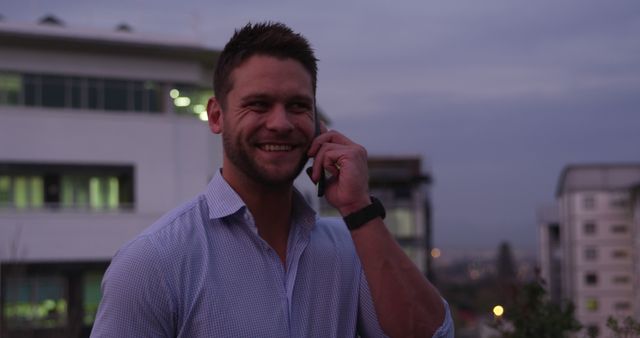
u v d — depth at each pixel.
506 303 6.78
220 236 2.25
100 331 2.17
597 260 53.25
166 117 31.22
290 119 2.26
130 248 2.21
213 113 2.41
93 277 29.73
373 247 2.32
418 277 2.34
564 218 55.09
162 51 30.69
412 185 50.28
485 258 158.00
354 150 2.37
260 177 2.23
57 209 29.47
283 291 2.25
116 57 30.61
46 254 29.06
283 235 2.35
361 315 2.43
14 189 29.27
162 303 2.16
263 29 2.26
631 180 53.34
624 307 52.22
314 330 2.29
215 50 31.05
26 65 29.41
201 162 31.72
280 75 2.23
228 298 2.19
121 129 30.64
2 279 26.53
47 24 29.30
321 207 38.03
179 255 2.20
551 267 61.19
